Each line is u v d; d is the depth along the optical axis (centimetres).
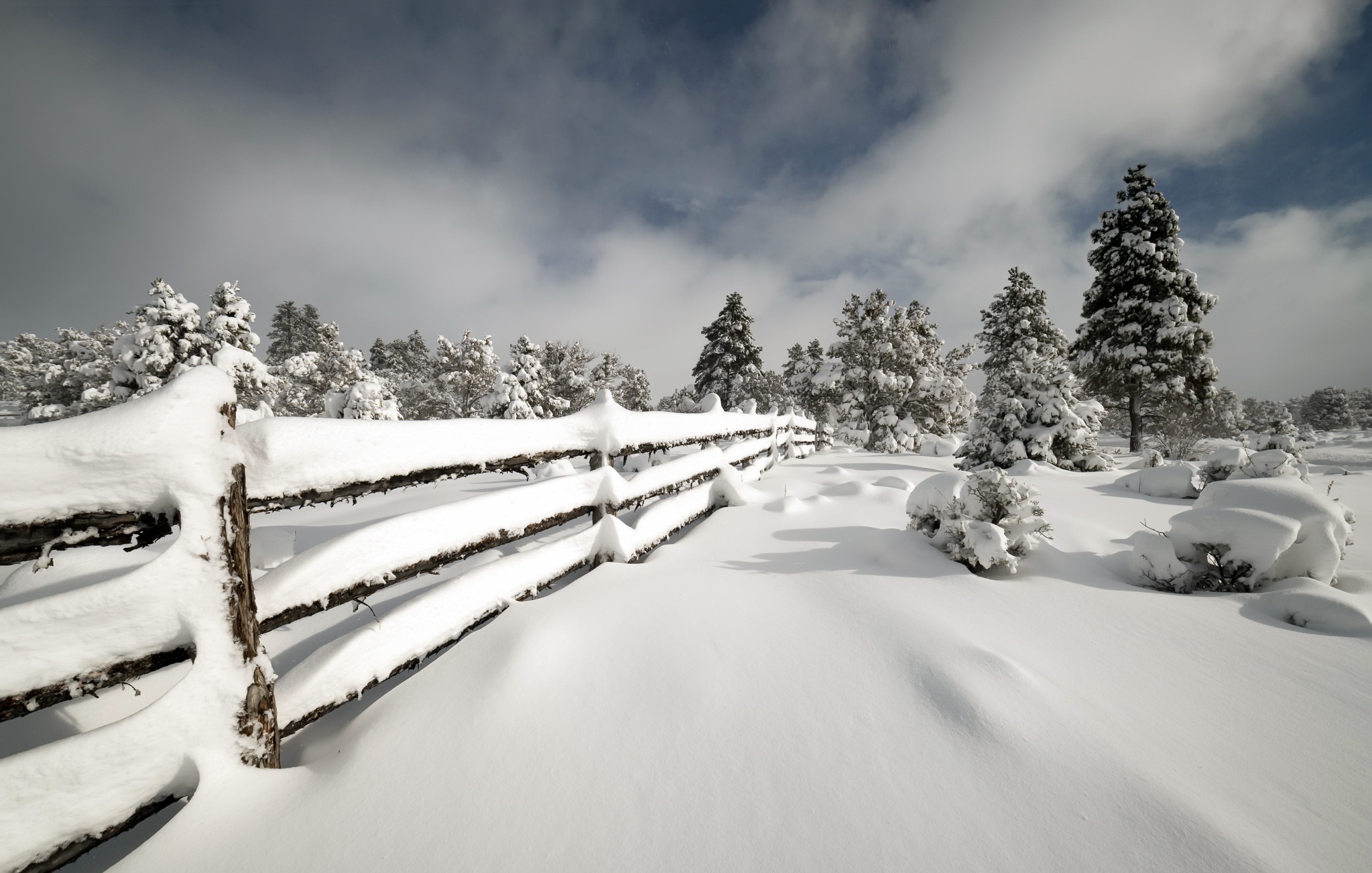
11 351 4588
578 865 135
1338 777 156
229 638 161
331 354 3725
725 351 3581
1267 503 330
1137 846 133
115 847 150
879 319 2352
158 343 1784
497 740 180
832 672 213
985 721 178
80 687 136
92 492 141
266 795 158
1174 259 1988
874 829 141
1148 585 334
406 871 135
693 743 176
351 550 205
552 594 283
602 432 354
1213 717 186
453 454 243
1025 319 2847
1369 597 295
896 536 387
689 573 321
